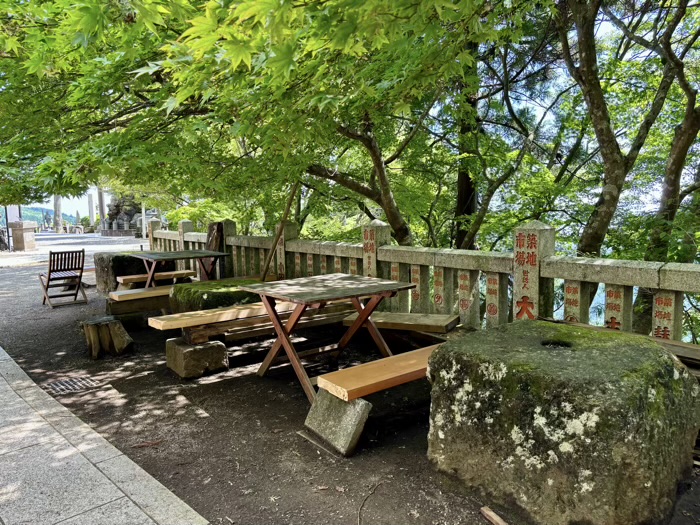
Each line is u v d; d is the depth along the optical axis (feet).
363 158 27.55
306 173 22.57
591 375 6.45
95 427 10.78
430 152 26.84
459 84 23.70
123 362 15.61
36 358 16.21
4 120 15.10
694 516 7.02
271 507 7.66
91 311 23.98
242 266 24.56
